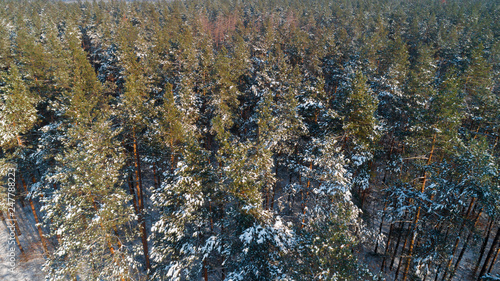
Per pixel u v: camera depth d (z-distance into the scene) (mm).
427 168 18734
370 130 21344
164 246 21469
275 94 36438
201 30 73125
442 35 56938
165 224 20109
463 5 86250
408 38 61688
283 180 33562
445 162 18734
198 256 20469
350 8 92625
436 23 65688
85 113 24219
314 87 29141
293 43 56250
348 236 15039
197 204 18859
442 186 18266
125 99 25797
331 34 59500
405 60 38438
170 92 25047
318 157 20766
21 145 26484
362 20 72812
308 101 28078
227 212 17906
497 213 16141
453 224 18844
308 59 49781
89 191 18766
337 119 23297
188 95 32594
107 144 23453
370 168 25953
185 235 21375
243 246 15734
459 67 43250
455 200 18406
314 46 50281
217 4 113438
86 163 18953
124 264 20500
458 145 18562
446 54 52156
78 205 18406
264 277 15586
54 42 44688
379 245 26641
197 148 19047
